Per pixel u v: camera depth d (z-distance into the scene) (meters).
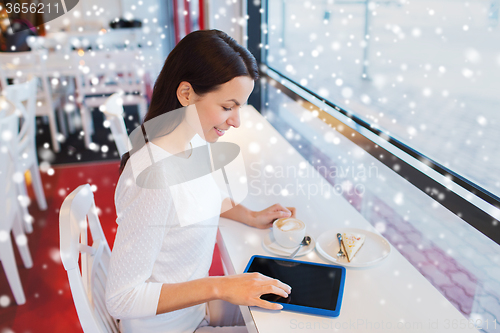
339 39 1.78
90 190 1.01
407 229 1.49
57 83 3.44
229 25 2.48
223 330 0.99
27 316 1.66
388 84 1.45
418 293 0.82
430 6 1.22
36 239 2.18
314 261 0.93
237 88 0.84
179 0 3.92
